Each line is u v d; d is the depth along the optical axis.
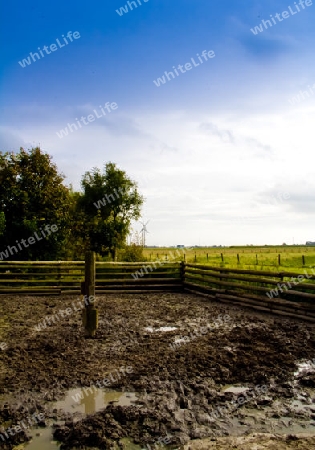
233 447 3.88
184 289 17.23
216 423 4.55
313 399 5.20
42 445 4.14
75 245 31.75
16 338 8.51
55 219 25.22
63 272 17.55
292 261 31.80
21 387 5.60
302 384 5.70
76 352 7.30
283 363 6.54
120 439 4.22
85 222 33.38
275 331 8.88
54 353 7.24
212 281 14.90
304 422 4.58
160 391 5.44
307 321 10.04
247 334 8.49
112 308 12.48
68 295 16.25
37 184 25.75
